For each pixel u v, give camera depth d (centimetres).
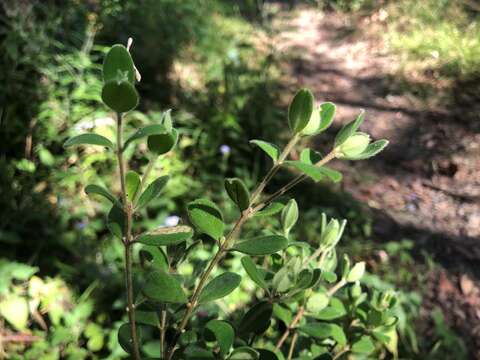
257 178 372
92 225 274
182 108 405
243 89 455
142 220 288
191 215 89
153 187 81
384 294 130
